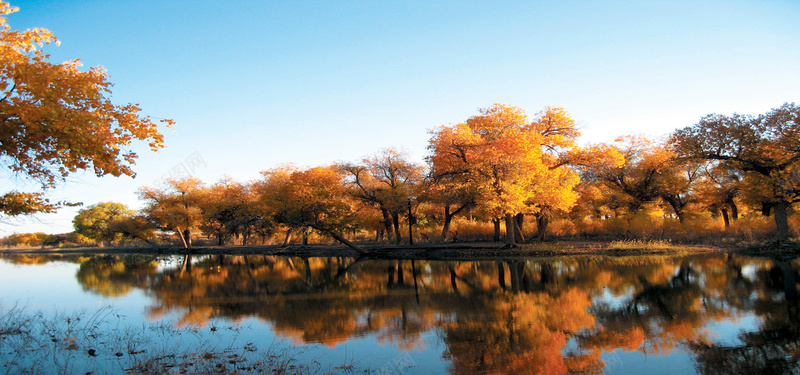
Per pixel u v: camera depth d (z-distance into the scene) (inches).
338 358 329.1
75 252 1994.3
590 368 300.5
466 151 1061.8
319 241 1972.2
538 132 1195.3
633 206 1549.0
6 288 741.3
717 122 1019.3
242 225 1355.8
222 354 336.8
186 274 941.8
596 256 1004.6
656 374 286.4
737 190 1354.6
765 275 645.9
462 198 1177.4
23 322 451.2
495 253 1130.0
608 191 1630.2
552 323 422.6
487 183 1007.0
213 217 1647.4
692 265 788.6
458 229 1656.0
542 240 1342.3
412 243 1481.3
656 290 563.2
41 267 1188.5
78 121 295.1
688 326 392.5
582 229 1477.6
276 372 293.0
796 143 909.8
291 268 1038.4
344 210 1491.1
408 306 524.4
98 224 2566.4
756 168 1015.0
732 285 574.9
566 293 571.8
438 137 1070.4
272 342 373.4
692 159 1101.1
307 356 334.3
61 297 634.2
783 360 301.7
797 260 813.2
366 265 1060.5
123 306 552.1
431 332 402.0
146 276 920.9
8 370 293.3
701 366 296.8
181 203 1891.0
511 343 363.3
